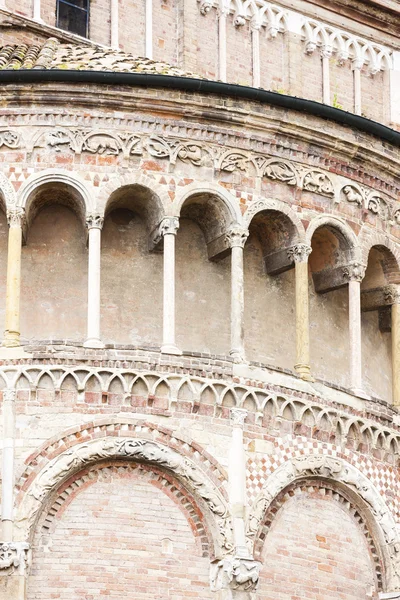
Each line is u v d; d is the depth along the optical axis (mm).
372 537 49594
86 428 46469
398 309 52250
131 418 46781
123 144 48844
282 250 50469
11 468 45875
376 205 52000
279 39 58969
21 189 48188
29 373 46688
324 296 52000
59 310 49031
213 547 46594
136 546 46312
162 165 49031
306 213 50406
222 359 47969
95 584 45812
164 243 48531
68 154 48656
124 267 49531
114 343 48750
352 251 51062
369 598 49156
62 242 49438
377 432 50125
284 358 50531
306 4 59625
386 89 61125
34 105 48812
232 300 48938
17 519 45438
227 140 49812
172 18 57500
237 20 58094
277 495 47844
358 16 60812
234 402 47750
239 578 46094
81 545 46000
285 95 50094
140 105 49094
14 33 55188
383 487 49906
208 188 49219
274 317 50688
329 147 51125
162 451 46719
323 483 49031
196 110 49406
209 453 47094
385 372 53156
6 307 47594
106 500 46469
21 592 44812
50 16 56312
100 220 48219
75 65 50219
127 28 56875
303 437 48656
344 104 59812
